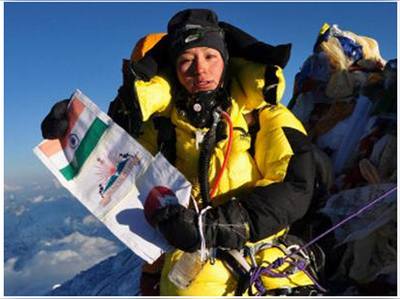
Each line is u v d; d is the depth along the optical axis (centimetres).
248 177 245
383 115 302
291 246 243
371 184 278
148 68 259
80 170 252
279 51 243
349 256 268
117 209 243
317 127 324
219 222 223
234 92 257
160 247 238
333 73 336
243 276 231
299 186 233
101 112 249
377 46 348
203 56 250
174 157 258
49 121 256
